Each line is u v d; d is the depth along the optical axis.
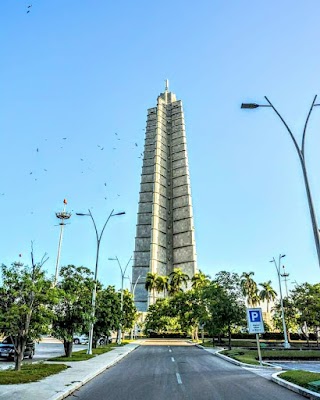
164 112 139.75
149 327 82.12
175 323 80.31
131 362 23.45
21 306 16.42
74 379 13.98
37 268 17.92
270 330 76.31
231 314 37.25
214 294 38.94
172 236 117.75
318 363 25.05
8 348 24.03
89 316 24.25
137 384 13.64
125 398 10.69
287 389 12.45
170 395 11.20
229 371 18.36
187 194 120.06
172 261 114.25
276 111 14.77
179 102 139.62
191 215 116.69
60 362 21.34
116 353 30.05
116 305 36.97
